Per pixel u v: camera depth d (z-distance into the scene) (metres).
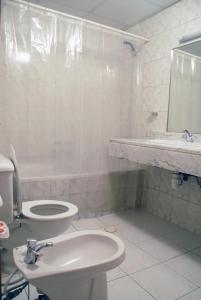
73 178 2.24
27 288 1.28
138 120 2.54
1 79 1.82
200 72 2.00
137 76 2.49
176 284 1.40
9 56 1.82
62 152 2.14
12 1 1.75
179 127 2.20
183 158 1.49
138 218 2.39
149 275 1.47
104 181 2.43
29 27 1.86
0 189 1.20
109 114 2.35
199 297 1.30
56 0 2.10
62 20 1.98
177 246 1.84
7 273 1.34
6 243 1.39
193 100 2.07
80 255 1.11
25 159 1.99
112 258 0.94
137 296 1.29
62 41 2.01
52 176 2.13
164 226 2.21
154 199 2.51
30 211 1.52
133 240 1.92
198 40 1.96
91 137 2.28
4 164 1.22
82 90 2.16
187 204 2.13
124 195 2.59
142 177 2.67
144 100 2.55
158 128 2.41
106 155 2.40
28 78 1.91
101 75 2.24
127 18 2.46
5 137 1.89
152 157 1.76
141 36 2.54
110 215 2.46
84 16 2.41
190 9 2.03
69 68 2.07
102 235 1.14
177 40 2.16
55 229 1.44
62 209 1.65
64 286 0.96
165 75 2.30
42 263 0.89
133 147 1.97
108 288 1.34
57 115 2.07
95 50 2.18
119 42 2.30
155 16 2.36
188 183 2.11
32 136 1.99
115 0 2.11
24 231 1.45
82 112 2.19
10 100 1.87
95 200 2.40
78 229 2.11
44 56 1.95
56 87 2.03
